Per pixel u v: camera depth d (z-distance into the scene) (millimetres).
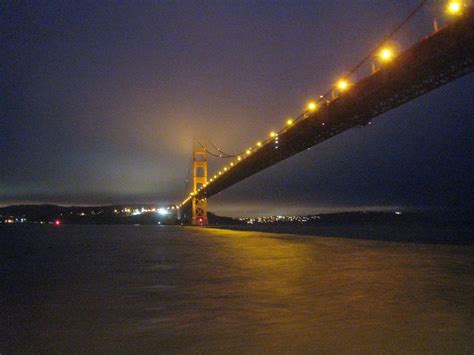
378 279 13469
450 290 11305
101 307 10117
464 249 26516
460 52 26953
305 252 25844
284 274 15289
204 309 9570
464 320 8078
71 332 7922
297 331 7562
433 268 16312
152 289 12602
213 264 19688
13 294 12141
